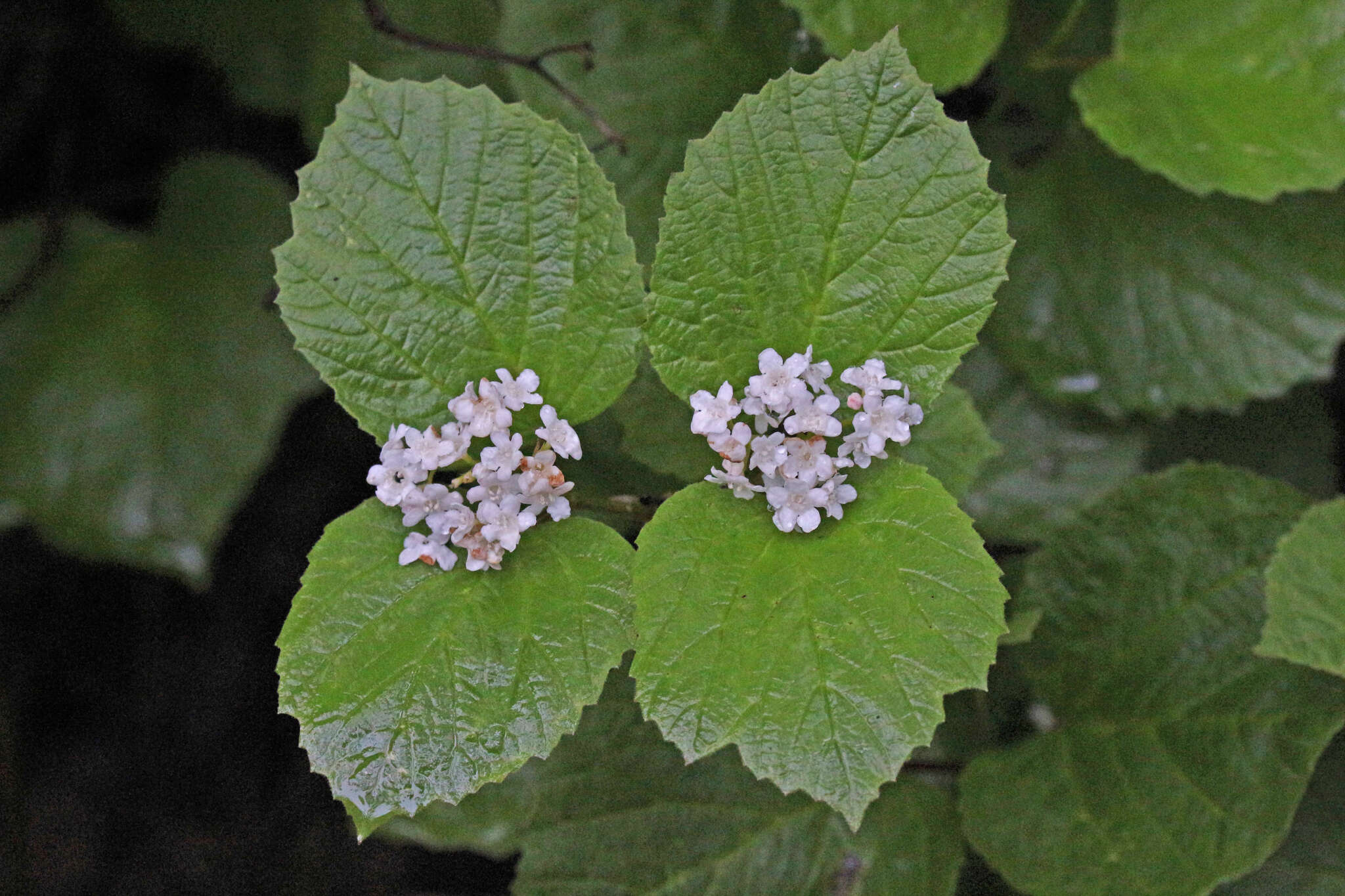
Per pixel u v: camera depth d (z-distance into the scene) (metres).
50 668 1.03
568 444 0.61
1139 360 0.77
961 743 0.73
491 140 0.62
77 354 0.88
